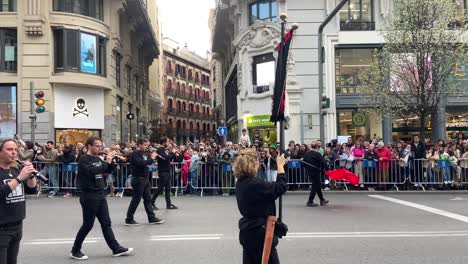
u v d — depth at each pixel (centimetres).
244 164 466
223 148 1784
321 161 1324
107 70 2767
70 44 2539
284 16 656
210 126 8956
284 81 584
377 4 2500
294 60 2483
